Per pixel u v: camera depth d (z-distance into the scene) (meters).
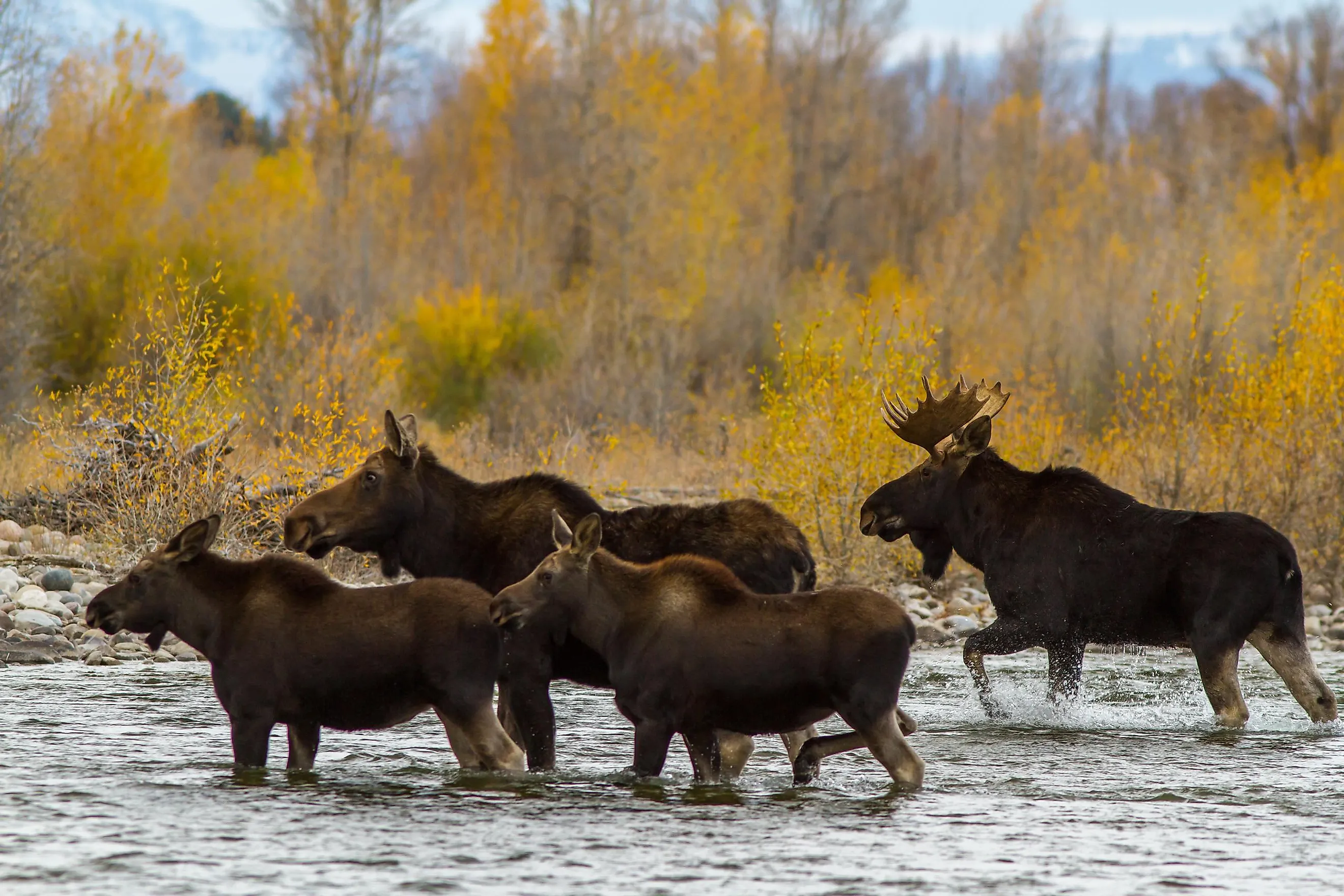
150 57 122.75
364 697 28.92
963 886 21.78
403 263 134.25
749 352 134.00
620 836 24.30
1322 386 60.97
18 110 93.06
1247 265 115.56
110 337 99.94
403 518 32.53
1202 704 39.88
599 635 29.02
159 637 29.91
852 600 28.28
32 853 22.81
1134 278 121.94
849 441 56.94
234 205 117.38
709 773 28.80
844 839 24.28
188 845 23.42
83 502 55.91
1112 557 37.59
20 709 35.09
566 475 67.62
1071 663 38.19
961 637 51.38
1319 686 36.66
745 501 32.09
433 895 21.03
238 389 74.00
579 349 116.88
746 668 28.03
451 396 117.06
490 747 28.66
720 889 21.50
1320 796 27.92
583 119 168.38
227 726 33.28
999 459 39.81
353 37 165.12
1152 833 24.92
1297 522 60.44
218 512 51.88
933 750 32.75
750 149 175.88
